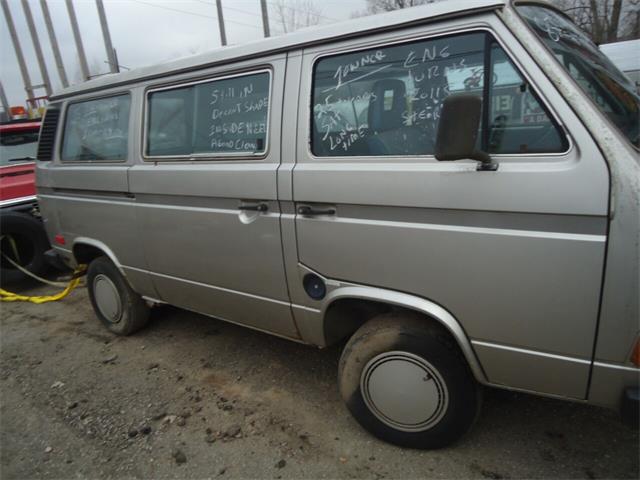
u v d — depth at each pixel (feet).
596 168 5.25
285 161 7.89
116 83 11.20
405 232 6.64
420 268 6.64
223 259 9.23
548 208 5.50
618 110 6.23
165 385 10.54
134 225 11.04
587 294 5.51
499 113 5.92
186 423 9.09
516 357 6.24
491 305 6.19
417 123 6.62
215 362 11.41
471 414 7.10
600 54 7.67
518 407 8.72
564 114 5.45
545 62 5.60
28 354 12.78
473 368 6.68
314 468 7.62
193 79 9.40
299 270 8.02
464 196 6.03
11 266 18.48
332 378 10.32
